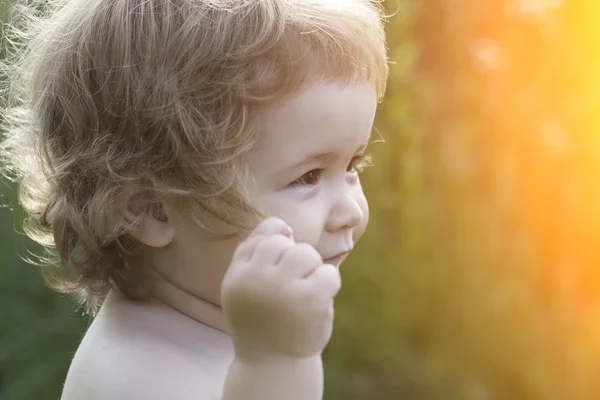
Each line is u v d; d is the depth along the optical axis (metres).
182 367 1.48
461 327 3.53
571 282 3.54
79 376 1.55
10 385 3.71
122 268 1.63
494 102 3.51
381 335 3.62
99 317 1.64
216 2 1.52
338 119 1.52
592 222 3.53
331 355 3.64
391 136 3.53
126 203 1.56
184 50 1.50
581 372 3.46
